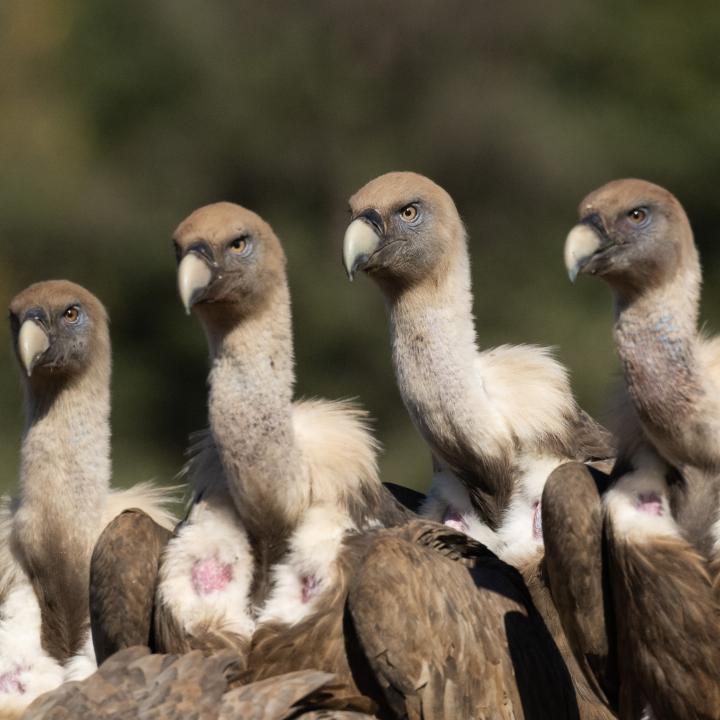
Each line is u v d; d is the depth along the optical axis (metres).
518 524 13.32
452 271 13.70
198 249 12.40
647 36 35.88
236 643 12.12
